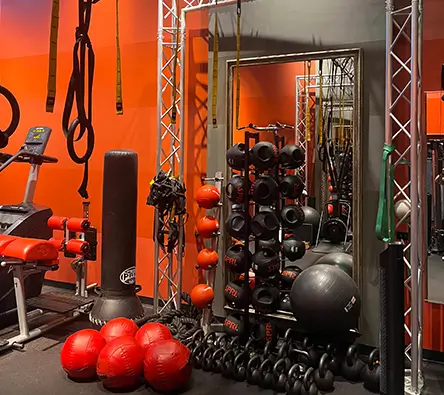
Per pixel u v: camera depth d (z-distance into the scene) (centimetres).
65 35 543
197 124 462
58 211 554
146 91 492
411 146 296
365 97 367
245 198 366
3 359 347
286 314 382
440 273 357
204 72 457
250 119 447
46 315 446
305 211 473
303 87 456
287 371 308
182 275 473
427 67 349
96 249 492
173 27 427
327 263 412
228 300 387
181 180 429
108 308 380
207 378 323
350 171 450
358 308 326
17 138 581
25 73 572
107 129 518
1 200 598
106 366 291
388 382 246
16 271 376
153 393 298
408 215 321
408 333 321
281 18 402
